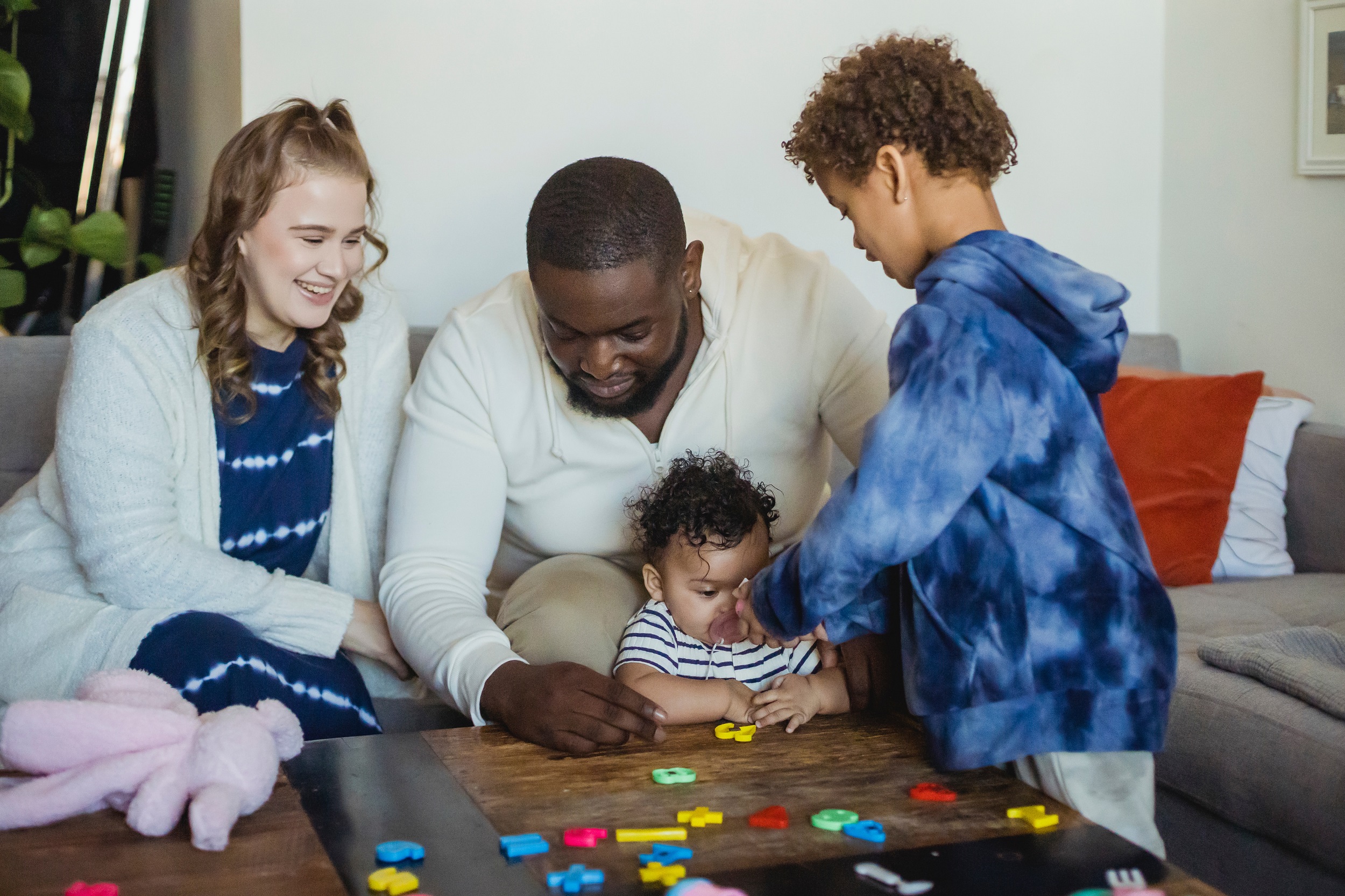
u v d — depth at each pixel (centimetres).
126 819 98
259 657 142
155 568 146
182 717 103
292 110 149
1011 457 109
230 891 85
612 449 154
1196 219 274
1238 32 258
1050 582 109
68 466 147
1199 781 155
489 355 154
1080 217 278
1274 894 146
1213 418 224
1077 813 102
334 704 150
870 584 126
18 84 228
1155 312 288
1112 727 108
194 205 257
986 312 109
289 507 163
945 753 110
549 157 237
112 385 147
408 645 141
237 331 152
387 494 173
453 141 230
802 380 158
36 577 157
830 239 257
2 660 148
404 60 226
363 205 152
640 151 242
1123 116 277
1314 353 246
